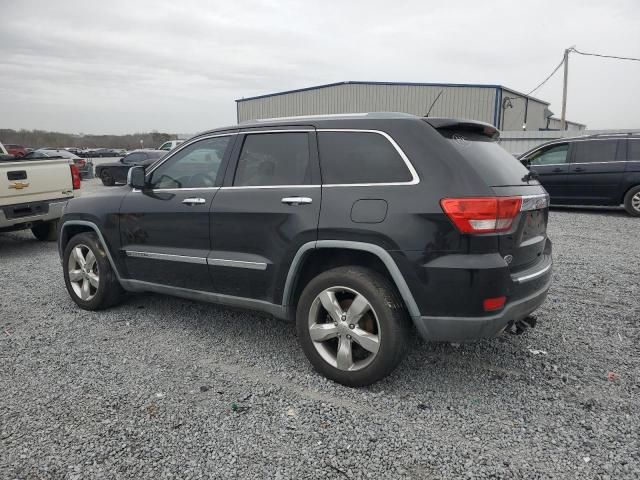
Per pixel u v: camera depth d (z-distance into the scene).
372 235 3.05
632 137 10.83
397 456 2.60
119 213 4.54
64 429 2.84
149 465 2.53
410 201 2.98
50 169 7.87
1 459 2.57
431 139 3.08
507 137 23.42
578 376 3.47
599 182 10.99
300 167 3.50
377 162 3.19
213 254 3.87
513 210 2.94
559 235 8.65
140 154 20.73
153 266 4.34
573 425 2.87
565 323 4.45
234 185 3.83
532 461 2.55
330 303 3.29
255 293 3.69
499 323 2.94
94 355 3.85
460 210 2.84
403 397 3.19
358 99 33.25
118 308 5.00
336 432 2.81
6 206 7.25
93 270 4.88
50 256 7.63
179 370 3.59
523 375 3.48
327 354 3.40
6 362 3.73
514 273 3.07
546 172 11.60
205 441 2.73
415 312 3.00
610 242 8.01
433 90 31.72
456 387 3.32
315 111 35.56
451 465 2.52
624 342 4.03
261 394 3.23
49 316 4.79
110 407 3.07
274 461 2.56
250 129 3.86
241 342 4.11
